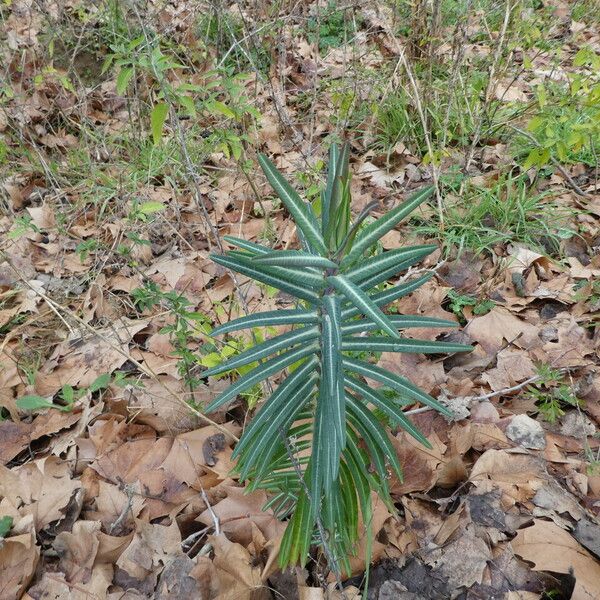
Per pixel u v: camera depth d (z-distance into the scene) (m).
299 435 1.58
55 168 3.54
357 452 1.46
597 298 2.59
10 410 2.27
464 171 3.11
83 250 2.61
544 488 1.88
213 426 2.15
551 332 2.50
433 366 2.36
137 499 1.97
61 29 3.92
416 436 1.36
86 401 2.30
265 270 1.17
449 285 2.79
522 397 2.24
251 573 1.71
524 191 3.04
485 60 3.74
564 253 2.91
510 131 3.49
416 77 3.45
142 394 2.33
